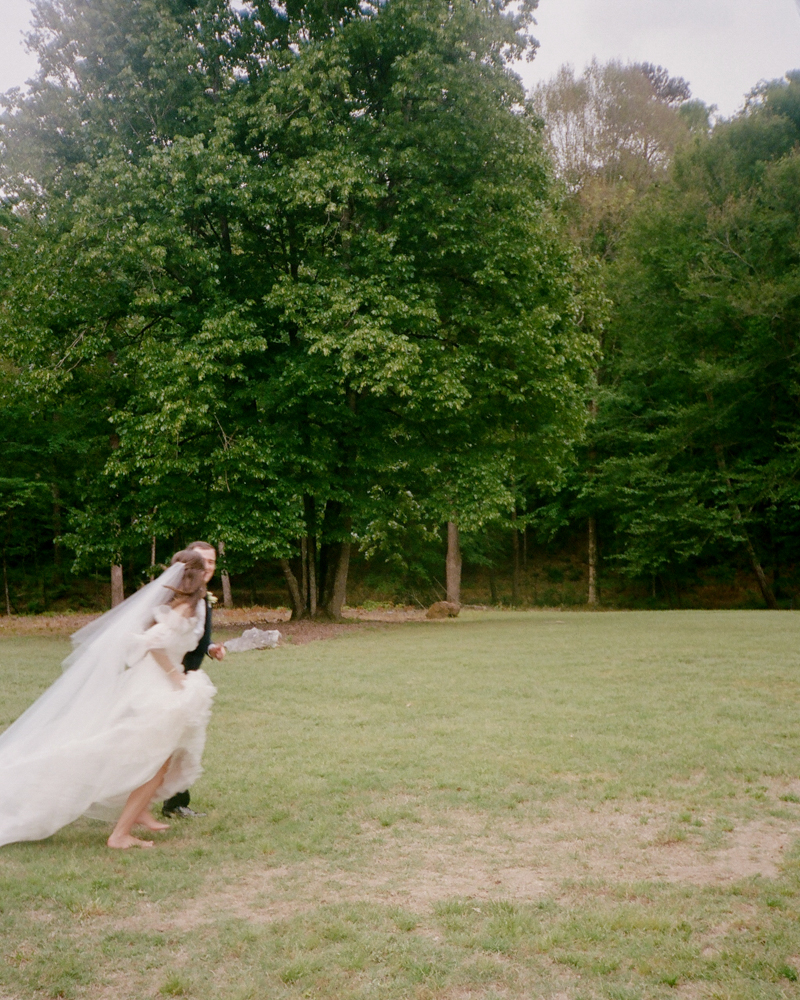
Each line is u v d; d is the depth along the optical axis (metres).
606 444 34.28
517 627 20.20
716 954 3.47
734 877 4.45
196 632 5.46
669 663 12.77
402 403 21.48
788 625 19.16
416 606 37.75
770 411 31.53
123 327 20.89
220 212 19.53
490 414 22.02
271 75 19.28
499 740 7.78
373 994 3.20
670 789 6.15
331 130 19.36
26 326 18.98
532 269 20.38
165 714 5.14
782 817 5.52
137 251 18.02
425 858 4.80
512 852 4.89
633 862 4.70
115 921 3.95
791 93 34.31
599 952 3.52
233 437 18.97
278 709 9.59
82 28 18.84
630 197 38.38
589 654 14.04
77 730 5.15
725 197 31.27
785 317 28.64
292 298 18.69
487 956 3.50
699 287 29.86
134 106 19.25
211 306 19.16
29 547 36.41
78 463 29.70
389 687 10.99
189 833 5.34
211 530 18.70
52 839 5.27
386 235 18.98
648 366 32.34
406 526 30.30
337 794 6.15
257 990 3.23
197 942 3.68
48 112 19.73
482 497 21.00
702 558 37.50
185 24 19.75
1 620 28.47
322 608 22.75
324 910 4.01
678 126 43.97
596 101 43.19
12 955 3.57
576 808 5.76
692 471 31.48
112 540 20.31
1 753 5.19
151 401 18.45
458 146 20.02
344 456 21.73
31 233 20.66
